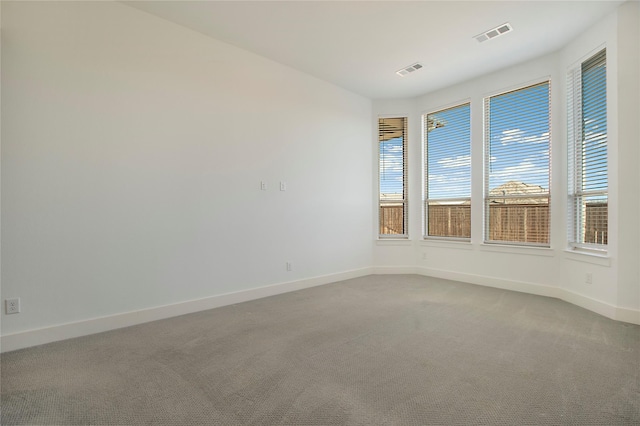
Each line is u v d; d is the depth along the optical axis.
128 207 2.97
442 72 4.43
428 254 5.25
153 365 2.17
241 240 3.77
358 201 5.21
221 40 3.58
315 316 3.21
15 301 2.44
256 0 2.86
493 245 4.45
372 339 2.62
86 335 2.72
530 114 4.15
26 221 2.49
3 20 2.40
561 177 3.85
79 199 2.72
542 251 4.00
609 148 3.14
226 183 3.64
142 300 3.05
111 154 2.88
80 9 2.72
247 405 1.72
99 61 2.81
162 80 3.17
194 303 3.37
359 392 1.84
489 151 4.57
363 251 5.29
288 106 4.24
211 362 2.21
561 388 1.88
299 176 4.38
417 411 1.67
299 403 1.74
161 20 3.16
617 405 1.71
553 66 3.88
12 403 1.73
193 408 1.69
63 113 2.64
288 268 4.24
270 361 2.23
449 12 3.06
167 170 3.21
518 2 2.91
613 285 3.11
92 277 2.78
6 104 2.41
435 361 2.23
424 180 5.36
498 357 2.29
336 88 4.87
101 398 1.79
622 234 3.03
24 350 2.41
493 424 1.56
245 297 3.79
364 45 3.69
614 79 3.06
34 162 2.52
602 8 3.02
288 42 3.62
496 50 3.82
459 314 3.26
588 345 2.49
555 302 3.68
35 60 2.52
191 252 3.37
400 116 5.42
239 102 3.75
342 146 4.97
